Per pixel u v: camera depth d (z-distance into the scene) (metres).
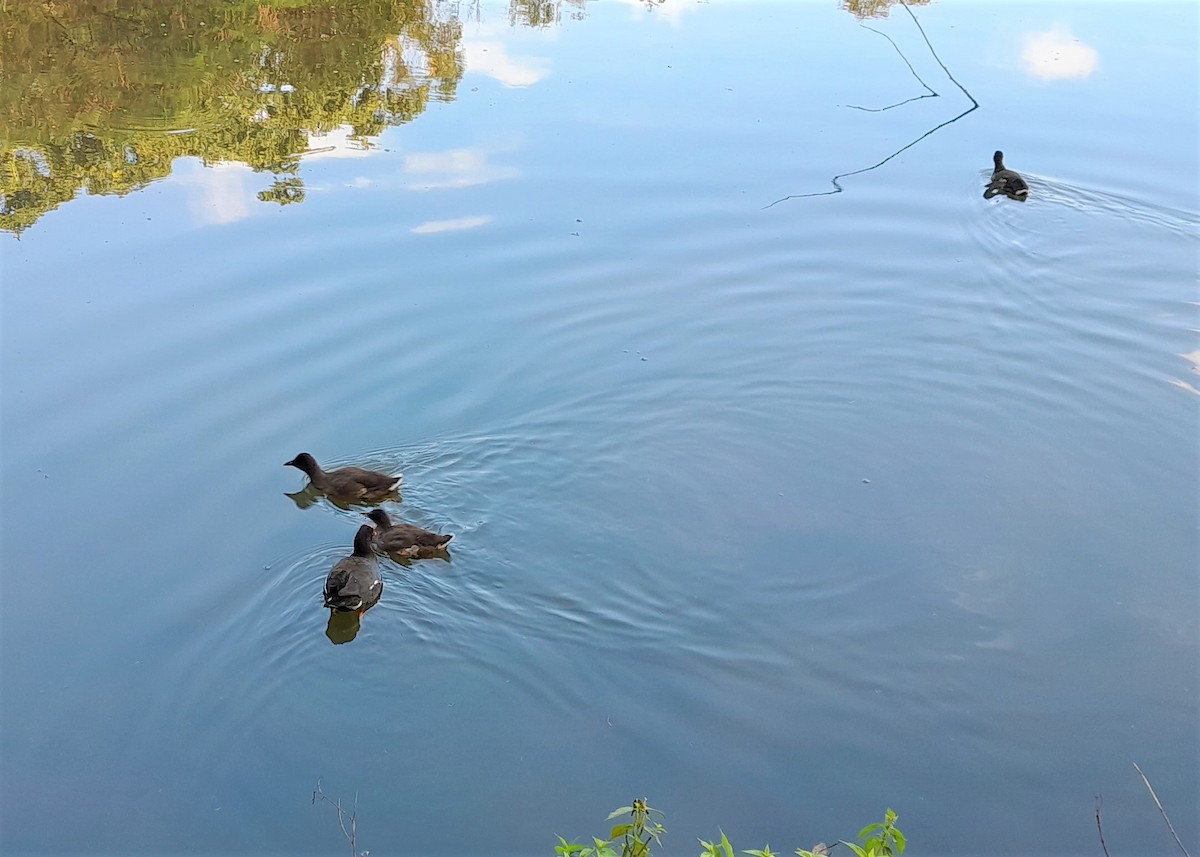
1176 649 10.62
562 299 16.88
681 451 13.88
